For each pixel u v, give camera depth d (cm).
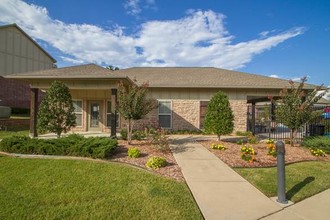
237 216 373
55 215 370
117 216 369
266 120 1936
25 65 2650
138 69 1973
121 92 944
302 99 1080
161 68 2011
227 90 1528
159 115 1525
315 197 460
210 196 453
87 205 404
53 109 873
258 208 404
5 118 1648
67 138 799
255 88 1504
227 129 1043
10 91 2356
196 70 1938
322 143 902
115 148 770
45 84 1188
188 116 1532
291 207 411
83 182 511
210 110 1072
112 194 450
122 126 1535
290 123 991
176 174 584
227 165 677
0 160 662
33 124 1187
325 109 1195
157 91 1528
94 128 1571
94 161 660
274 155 782
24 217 364
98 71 1212
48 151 722
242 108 1525
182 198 435
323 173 618
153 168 620
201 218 366
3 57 2389
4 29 2400
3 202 413
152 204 408
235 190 486
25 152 733
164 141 838
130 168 607
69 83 1150
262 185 514
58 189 474
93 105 1577
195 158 754
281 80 1633
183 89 1532
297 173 616
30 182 512
